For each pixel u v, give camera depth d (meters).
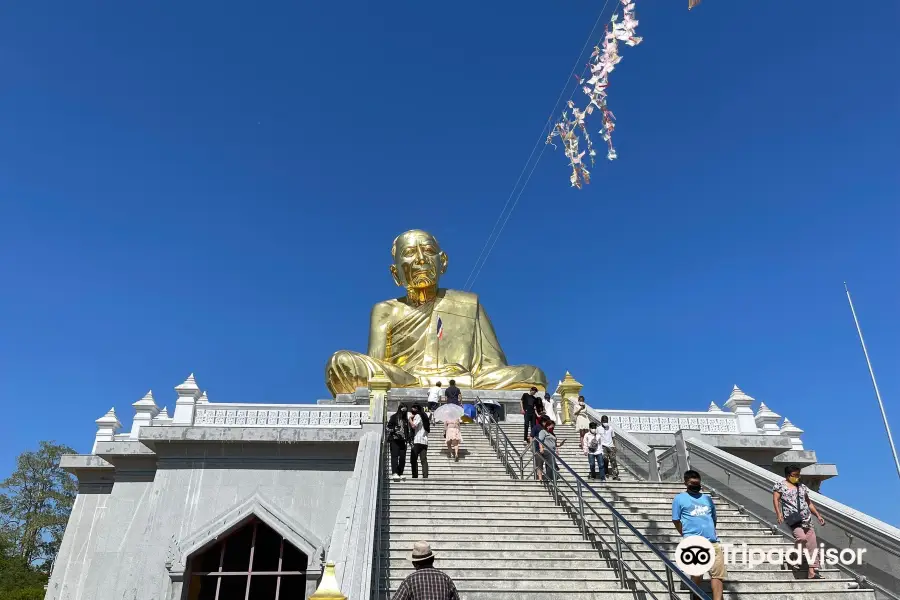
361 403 23.20
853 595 9.71
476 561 10.10
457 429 16.02
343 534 10.07
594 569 9.81
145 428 17.22
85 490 19.75
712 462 13.88
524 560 10.20
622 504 12.69
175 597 15.84
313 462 17.41
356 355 24.69
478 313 28.95
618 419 19.44
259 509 16.84
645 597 9.16
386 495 12.73
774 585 9.88
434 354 27.34
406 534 10.96
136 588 15.99
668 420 19.62
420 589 6.18
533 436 14.55
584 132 12.24
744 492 12.73
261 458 17.44
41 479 43.78
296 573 16.58
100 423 20.92
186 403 18.52
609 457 15.11
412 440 14.09
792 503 10.63
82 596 16.41
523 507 12.41
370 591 8.16
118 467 18.45
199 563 16.86
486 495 12.84
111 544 17.27
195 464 17.36
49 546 42.62
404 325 28.00
